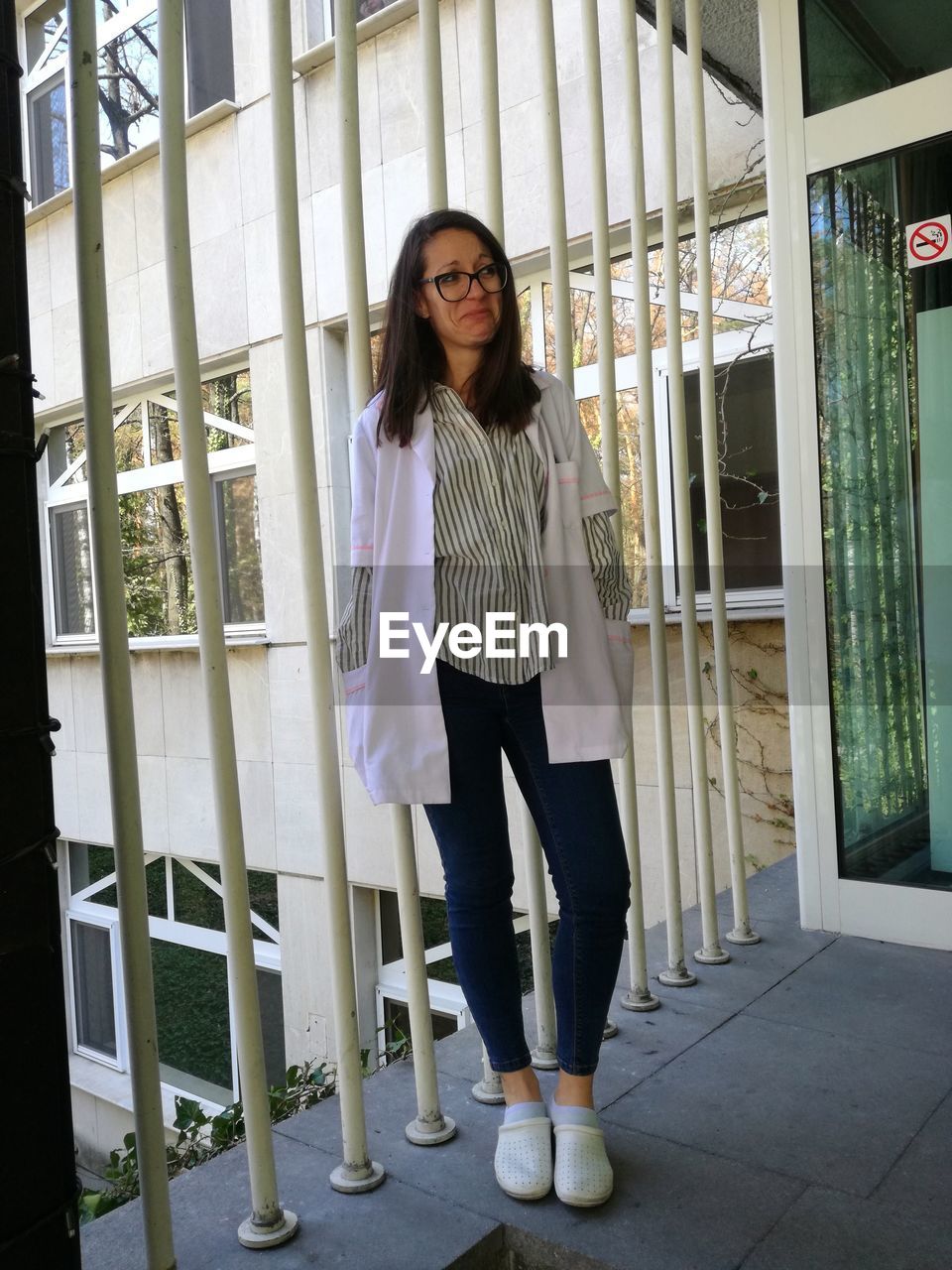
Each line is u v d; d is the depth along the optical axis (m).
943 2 2.44
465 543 1.46
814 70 2.63
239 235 6.16
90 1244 1.49
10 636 0.94
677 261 2.54
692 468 4.50
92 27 1.21
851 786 2.68
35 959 0.96
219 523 6.76
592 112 2.19
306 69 5.73
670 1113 1.76
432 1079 1.73
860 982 2.33
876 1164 1.57
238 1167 1.68
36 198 7.64
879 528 2.62
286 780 6.03
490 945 1.56
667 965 2.50
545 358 5.04
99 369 1.23
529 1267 1.45
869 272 2.60
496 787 1.56
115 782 1.26
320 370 5.75
